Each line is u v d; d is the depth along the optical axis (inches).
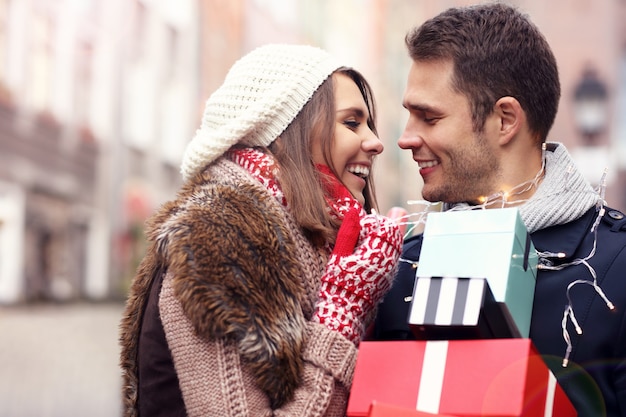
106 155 586.6
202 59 696.4
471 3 88.4
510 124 84.6
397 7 1048.8
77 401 340.8
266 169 84.5
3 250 494.9
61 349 404.2
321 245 83.9
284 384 75.9
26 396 344.8
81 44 565.9
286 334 76.6
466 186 85.8
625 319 76.5
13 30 511.8
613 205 941.2
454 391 67.3
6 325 430.6
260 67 87.9
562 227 81.8
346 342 78.1
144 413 82.8
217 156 86.9
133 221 604.1
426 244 75.4
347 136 88.1
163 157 650.8
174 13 668.1
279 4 840.9
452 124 85.1
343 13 980.6
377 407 66.6
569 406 73.2
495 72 84.0
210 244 77.2
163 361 80.7
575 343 77.3
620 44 998.4
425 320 70.1
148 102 634.8
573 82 1007.6
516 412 64.5
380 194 959.0
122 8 602.2
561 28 1013.2
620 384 75.9
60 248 536.7
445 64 85.4
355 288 80.1
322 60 88.5
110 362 400.2
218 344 76.2
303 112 86.9
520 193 85.5
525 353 66.0
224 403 75.6
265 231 79.1
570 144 992.9
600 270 78.5
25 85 517.7
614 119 992.2
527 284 76.6
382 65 1034.1
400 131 1031.0
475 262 72.7
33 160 521.7
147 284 83.6
